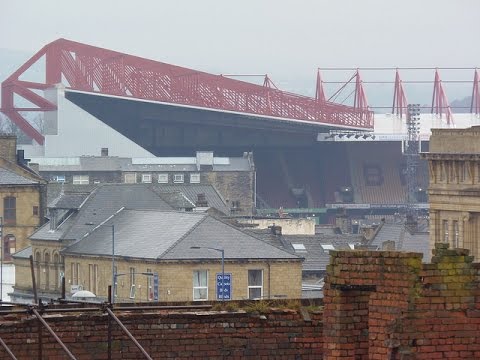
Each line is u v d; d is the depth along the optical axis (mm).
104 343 38688
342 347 35031
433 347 34031
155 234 196750
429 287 33969
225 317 39344
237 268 187875
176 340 39062
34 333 38531
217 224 193375
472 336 34000
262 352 39375
